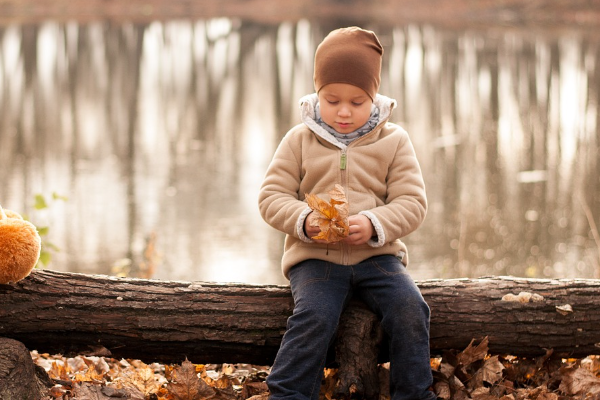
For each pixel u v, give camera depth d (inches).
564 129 483.2
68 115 522.9
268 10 1365.7
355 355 101.6
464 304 107.4
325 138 107.6
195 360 108.0
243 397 108.9
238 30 1104.2
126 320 104.0
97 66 755.4
